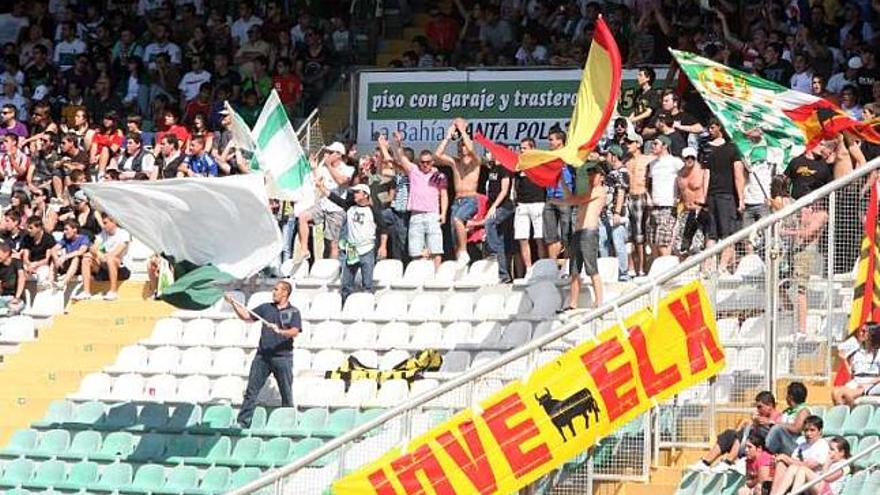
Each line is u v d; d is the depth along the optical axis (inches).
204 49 3848.4
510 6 3651.6
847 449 2304.4
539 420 2405.3
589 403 2410.2
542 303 3053.6
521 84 3506.4
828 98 3147.1
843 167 2866.6
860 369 2448.3
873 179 2469.2
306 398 3019.2
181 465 2935.5
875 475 2304.4
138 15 3983.8
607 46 2760.8
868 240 2466.8
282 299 2955.2
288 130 3218.5
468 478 2397.9
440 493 2395.4
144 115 3865.7
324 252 3371.1
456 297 3161.9
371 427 2426.2
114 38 3969.0
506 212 3142.2
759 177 2942.9
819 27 3356.3
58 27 4045.3
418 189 3260.3
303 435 2915.8
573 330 2444.6
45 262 3454.7
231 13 3919.8
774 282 2460.6
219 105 3710.6
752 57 3312.0
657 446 2463.1
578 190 2933.1
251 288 3346.5
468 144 3248.0
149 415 3063.5
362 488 2397.9
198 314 3309.5
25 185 3678.6
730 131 2785.4
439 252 3262.8
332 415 2925.7
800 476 2277.3
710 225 2987.2
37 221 3467.0
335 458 2583.7
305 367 3134.8
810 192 2743.6
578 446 2405.3
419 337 3132.4
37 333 3393.2
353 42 3762.3
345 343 3154.5
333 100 3681.1
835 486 2308.1
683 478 2404.0
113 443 3029.0
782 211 2469.2
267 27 3801.7
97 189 2933.1
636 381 2417.6
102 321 3363.7
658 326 2426.2
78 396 3203.7
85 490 2952.8
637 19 3494.1
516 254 3208.7
